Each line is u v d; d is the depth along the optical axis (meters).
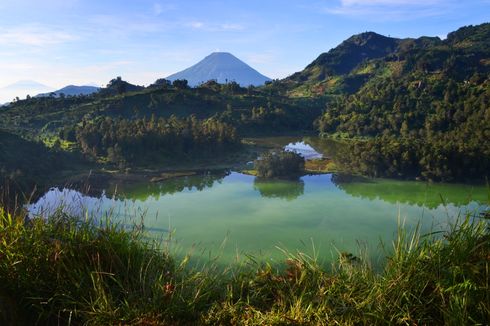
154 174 83.94
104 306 4.79
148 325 4.70
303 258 5.92
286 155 85.75
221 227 50.88
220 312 4.89
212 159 100.25
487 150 75.94
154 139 96.62
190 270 5.88
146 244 6.00
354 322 4.62
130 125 101.94
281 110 162.12
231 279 5.67
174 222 52.56
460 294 4.45
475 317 4.30
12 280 5.04
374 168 81.31
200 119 152.50
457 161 76.25
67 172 77.81
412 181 77.31
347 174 84.06
